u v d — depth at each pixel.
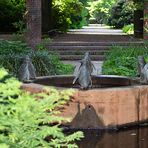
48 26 23.84
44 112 3.04
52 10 26.80
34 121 2.87
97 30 33.66
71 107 7.31
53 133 2.90
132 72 11.40
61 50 18.89
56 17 27.42
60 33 26.83
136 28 23.92
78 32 29.25
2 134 2.63
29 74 8.29
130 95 7.52
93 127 7.32
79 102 7.31
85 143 6.73
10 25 25.12
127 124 7.52
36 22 18.70
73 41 19.78
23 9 25.25
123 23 38.41
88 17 54.56
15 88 2.80
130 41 19.58
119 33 28.27
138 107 7.64
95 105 7.32
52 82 9.16
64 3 28.16
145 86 7.75
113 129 7.38
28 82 8.22
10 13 25.08
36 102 3.01
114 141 6.89
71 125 7.32
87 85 7.39
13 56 11.07
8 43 12.87
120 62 12.22
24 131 2.83
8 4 25.23
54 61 12.75
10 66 10.79
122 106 7.45
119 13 39.03
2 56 11.09
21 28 19.56
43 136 2.88
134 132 7.34
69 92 4.01
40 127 2.89
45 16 23.42
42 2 23.45
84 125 7.31
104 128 7.34
